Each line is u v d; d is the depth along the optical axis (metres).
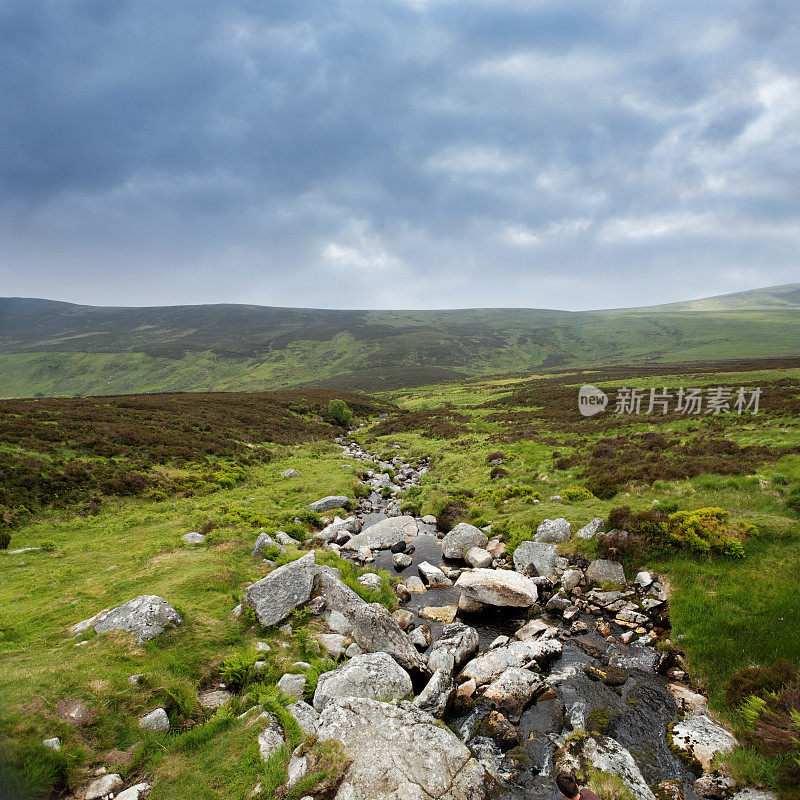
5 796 5.95
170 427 40.12
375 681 9.55
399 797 6.58
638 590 14.04
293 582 12.85
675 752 8.43
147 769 7.01
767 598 11.52
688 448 26.52
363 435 62.19
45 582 14.02
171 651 9.84
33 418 34.00
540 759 8.54
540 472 28.20
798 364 76.62
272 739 7.56
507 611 14.57
